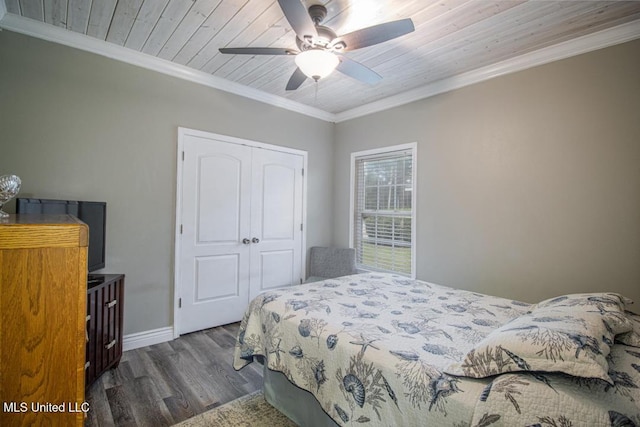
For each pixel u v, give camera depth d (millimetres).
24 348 573
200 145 3047
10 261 562
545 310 1318
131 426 1703
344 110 4016
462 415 959
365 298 2014
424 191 3225
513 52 2473
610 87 2135
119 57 2557
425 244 3211
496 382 970
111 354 2230
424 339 1376
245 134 3369
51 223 619
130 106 2637
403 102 3426
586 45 2225
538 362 934
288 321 1690
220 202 3197
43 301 583
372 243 3814
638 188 2035
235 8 1976
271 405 1892
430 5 1893
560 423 828
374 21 2043
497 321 1616
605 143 2156
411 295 2107
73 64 2375
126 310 2631
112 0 1917
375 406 1195
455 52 2477
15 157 2170
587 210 2232
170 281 2871
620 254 2100
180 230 2926
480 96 2807
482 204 2785
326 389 1399
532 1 1856
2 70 2127
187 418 1776
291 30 2213
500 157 2672
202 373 2289
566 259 2322
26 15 2086
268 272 3611
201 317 3090
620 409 830
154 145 2764
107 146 2531
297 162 3861
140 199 2695
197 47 2484
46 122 2277
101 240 2371
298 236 3887
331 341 1434
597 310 1214
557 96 2367
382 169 3707
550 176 2398
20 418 573
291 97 3559
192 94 2979
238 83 3207
